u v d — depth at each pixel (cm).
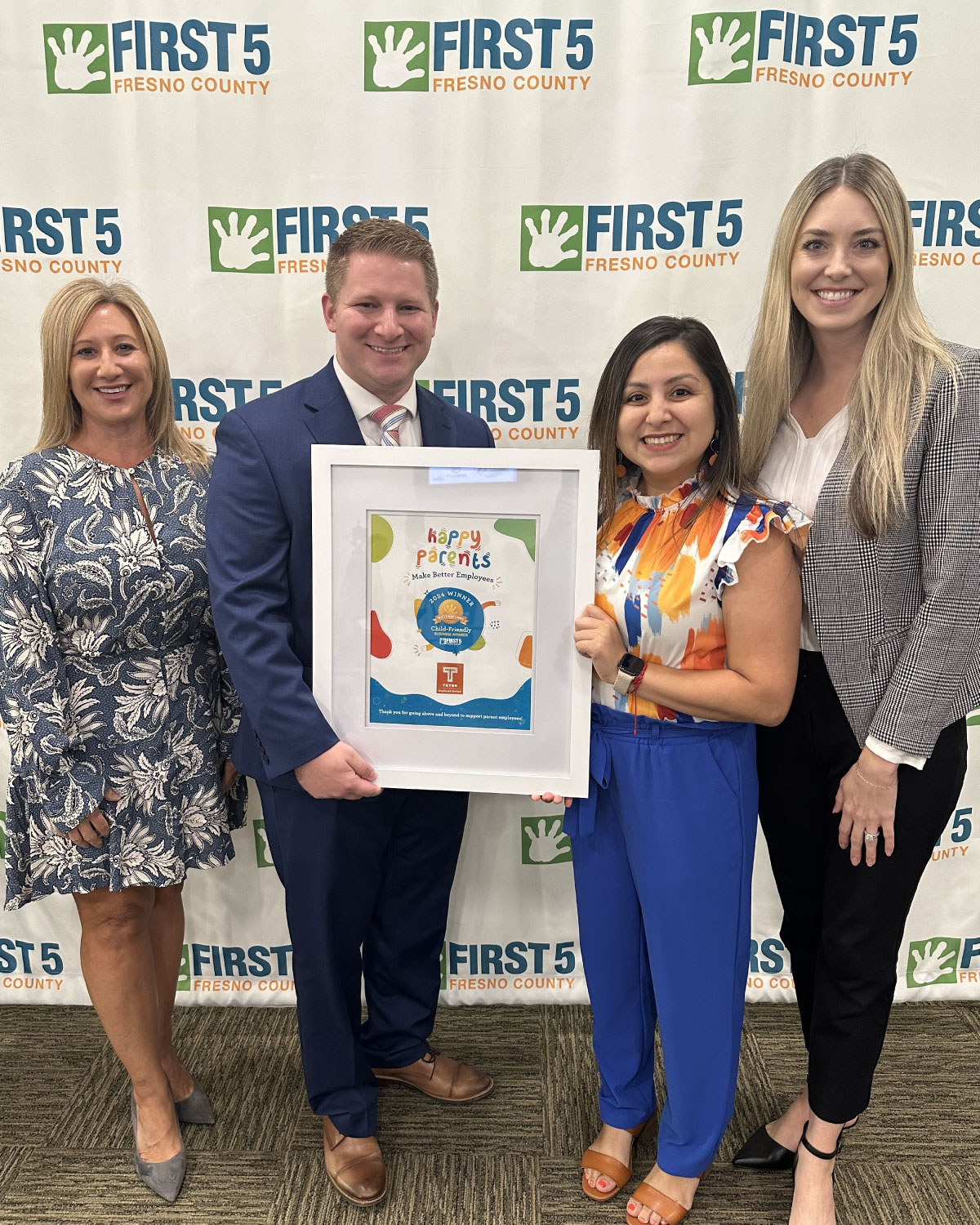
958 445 128
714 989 147
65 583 148
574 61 176
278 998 215
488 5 173
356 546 142
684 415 131
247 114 178
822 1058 148
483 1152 173
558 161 180
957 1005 214
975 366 129
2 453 193
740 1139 175
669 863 142
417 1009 185
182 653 160
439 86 177
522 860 210
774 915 213
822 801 153
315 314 187
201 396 191
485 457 137
